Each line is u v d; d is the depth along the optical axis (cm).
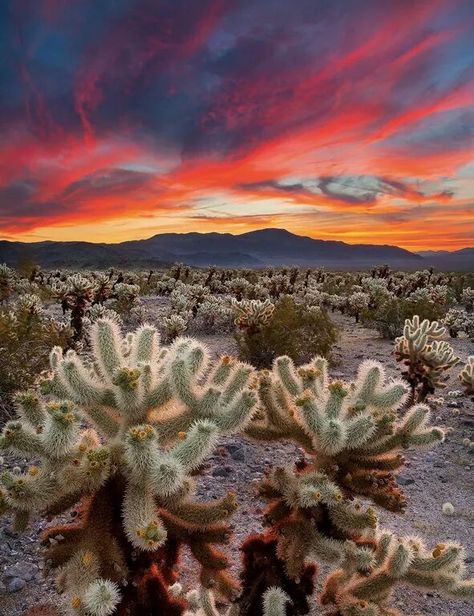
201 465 276
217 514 233
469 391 873
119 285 2066
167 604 228
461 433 788
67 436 221
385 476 300
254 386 299
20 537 445
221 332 1588
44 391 252
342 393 288
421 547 306
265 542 286
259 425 304
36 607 368
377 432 291
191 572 437
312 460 323
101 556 219
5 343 776
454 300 2614
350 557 268
